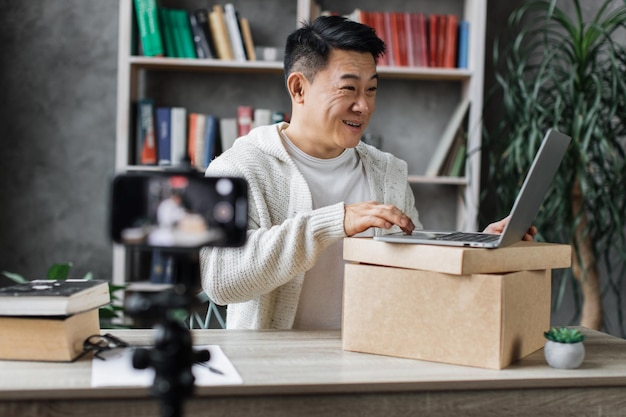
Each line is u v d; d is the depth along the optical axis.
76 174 3.53
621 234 3.03
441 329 1.40
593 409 1.35
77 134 3.52
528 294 1.47
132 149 3.34
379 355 1.45
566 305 3.56
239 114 3.38
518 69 3.00
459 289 1.38
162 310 0.96
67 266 2.51
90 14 3.51
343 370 1.33
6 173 3.50
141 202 0.93
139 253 3.39
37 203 3.52
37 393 1.17
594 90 3.00
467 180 3.34
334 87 1.78
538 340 1.54
